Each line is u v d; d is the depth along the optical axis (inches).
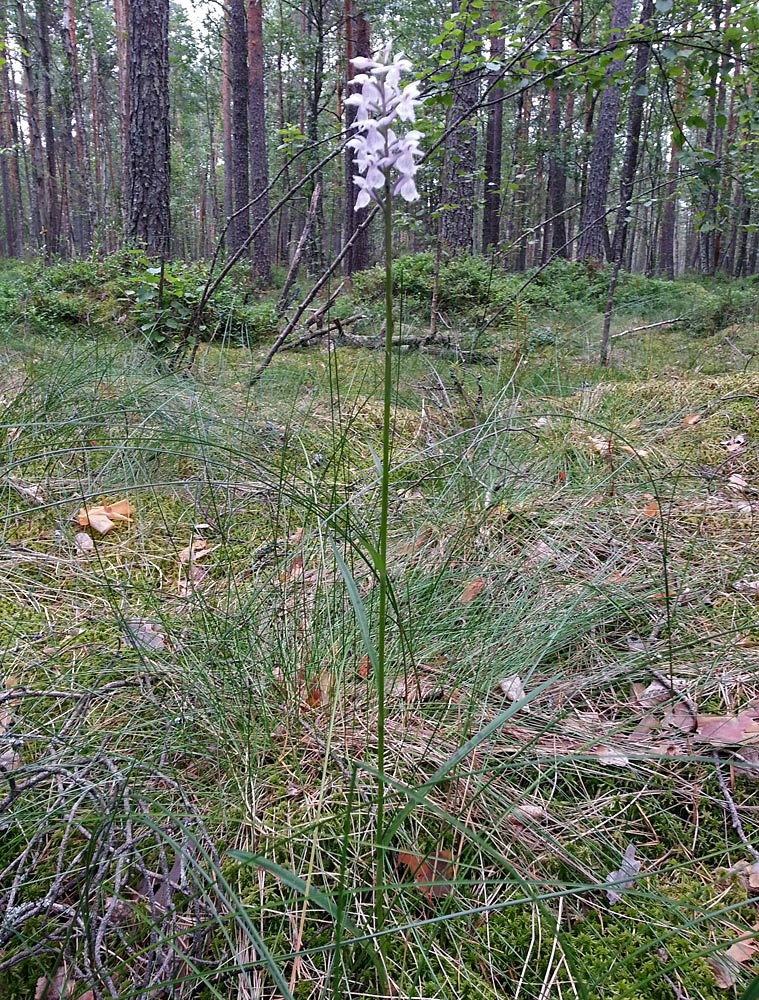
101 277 320.5
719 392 171.2
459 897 54.2
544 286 455.8
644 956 50.6
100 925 47.5
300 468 128.0
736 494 125.1
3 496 118.9
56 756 61.5
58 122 962.7
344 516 87.3
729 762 56.7
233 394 163.9
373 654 43.6
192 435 123.7
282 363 207.0
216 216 1229.7
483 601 87.2
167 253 339.0
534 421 152.7
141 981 47.0
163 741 65.1
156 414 130.6
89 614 90.7
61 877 51.4
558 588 93.4
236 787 63.3
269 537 111.0
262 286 526.9
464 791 62.6
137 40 316.5
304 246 215.0
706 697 75.5
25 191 1520.7
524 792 59.7
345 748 67.8
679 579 95.4
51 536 109.9
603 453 137.3
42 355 183.6
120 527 115.2
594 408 162.7
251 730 67.8
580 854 59.0
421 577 92.0
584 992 43.7
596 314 391.9
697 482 128.8
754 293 421.4
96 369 150.7
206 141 1547.7
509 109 960.3
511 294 366.9
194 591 87.5
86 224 1007.6
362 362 214.2
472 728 70.7
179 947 49.0
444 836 58.4
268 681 74.9
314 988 48.2
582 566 101.9
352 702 74.4
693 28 165.9
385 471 42.1
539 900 49.6
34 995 47.9
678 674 78.4
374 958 47.1
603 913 54.2
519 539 105.0
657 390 181.8
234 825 60.1
